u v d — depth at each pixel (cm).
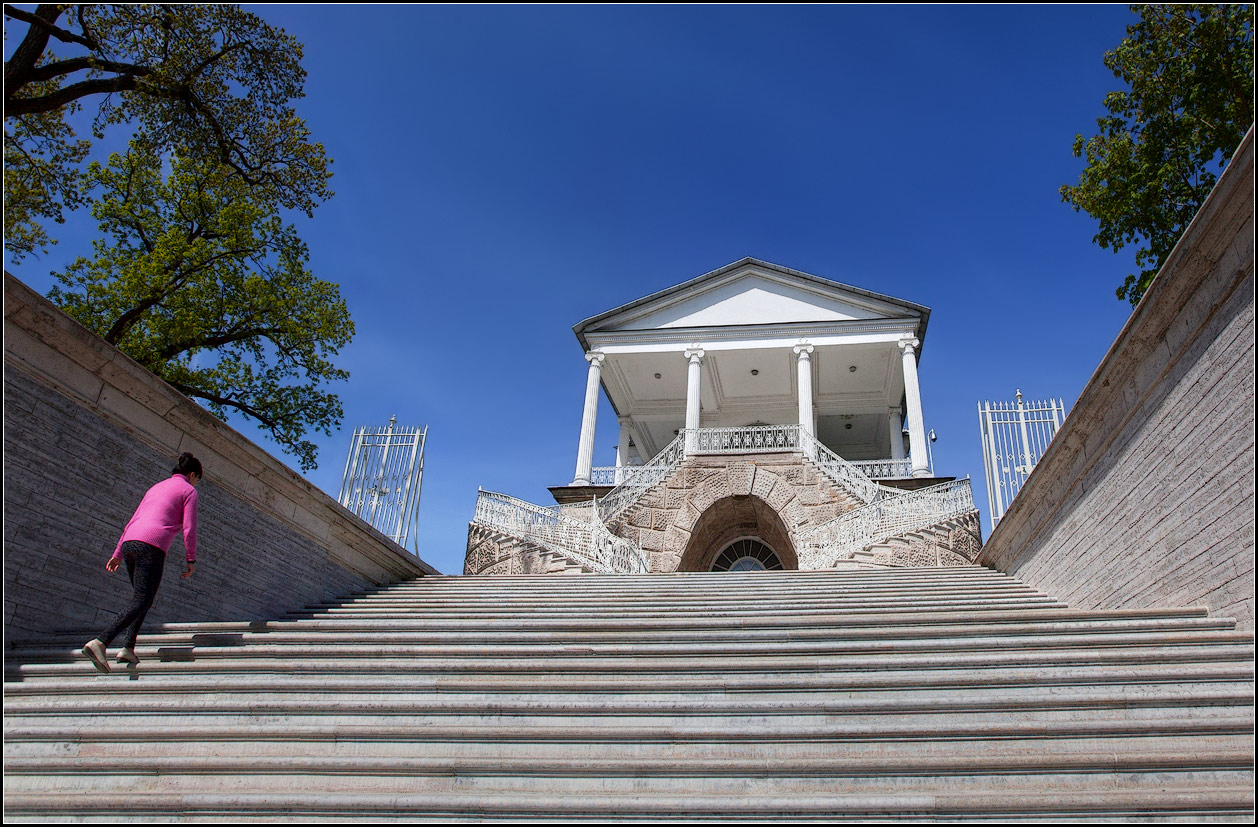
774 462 1898
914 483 2119
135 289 1712
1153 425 620
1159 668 448
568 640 584
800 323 2658
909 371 2519
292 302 1933
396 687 472
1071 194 1434
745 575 1039
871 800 328
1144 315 597
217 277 1847
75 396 614
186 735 413
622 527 1817
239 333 1889
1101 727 381
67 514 607
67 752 410
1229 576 514
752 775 363
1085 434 746
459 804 337
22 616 567
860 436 3397
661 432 3484
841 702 421
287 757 385
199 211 1844
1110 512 698
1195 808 313
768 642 566
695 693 456
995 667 477
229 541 782
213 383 1911
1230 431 509
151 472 697
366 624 652
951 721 408
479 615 748
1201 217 502
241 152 1584
